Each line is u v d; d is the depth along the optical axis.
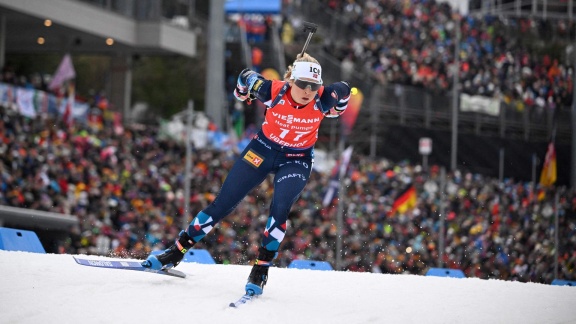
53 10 31.73
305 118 7.75
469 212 29.34
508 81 45.44
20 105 24.91
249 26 42.44
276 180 7.93
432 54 44.59
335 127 39.84
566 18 47.62
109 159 24.62
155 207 23.69
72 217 19.25
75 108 27.62
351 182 28.92
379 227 26.30
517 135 42.78
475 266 26.22
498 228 27.73
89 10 33.44
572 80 45.97
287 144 7.91
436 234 26.89
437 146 40.38
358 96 36.53
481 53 45.97
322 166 29.86
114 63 39.19
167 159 26.70
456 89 39.16
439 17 47.34
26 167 21.59
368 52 43.94
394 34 46.06
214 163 27.69
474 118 42.19
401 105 40.81
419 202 28.33
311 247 24.05
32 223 17.94
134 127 29.86
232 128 36.12
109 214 22.06
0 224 16.92
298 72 7.55
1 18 31.45
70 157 23.44
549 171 30.41
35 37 35.44
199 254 11.52
